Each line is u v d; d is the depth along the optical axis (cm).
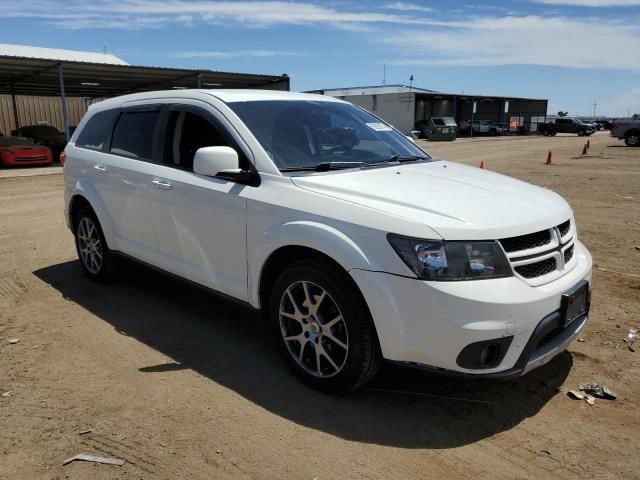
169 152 446
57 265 630
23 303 506
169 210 433
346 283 314
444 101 6300
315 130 419
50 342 422
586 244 708
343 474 272
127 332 441
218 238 393
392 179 362
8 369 379
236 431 307
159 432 306
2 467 277
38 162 2022
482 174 410
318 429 309
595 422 315
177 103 448
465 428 310
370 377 325
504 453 288
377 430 308
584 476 270
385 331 299
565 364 382
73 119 3700
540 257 312
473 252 289
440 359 290
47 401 338
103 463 280
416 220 297
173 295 525
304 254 349
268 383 359
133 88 2988
